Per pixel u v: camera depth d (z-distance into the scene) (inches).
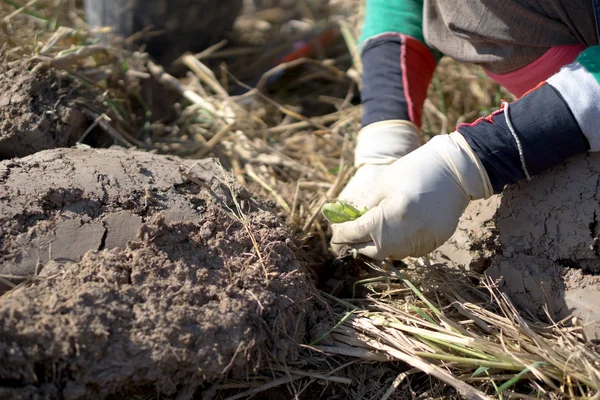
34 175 36.1
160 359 31.9
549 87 35.1
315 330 35.8
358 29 62.2
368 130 41.8
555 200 37.1
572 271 36.6
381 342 35.7
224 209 37.1
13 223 34.2
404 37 42.9
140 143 47.8
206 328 32.9
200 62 58.0
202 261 35.0
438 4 38.5
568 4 35.2
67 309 31.9
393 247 37.0
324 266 41.7
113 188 36.3
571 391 34.0
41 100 43.1
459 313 37.6
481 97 56.6
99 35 53.8
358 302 38.5
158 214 35.2
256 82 60.0
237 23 66.9
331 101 57.9
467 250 39.4
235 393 34.3
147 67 53.2
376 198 37.6
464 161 35.9
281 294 35.1
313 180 48.6
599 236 36.2
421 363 34.4
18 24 53.4
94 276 33.2
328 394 35.4
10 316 31.2
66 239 34.4
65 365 31.2
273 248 36.1
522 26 36.2
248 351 33.2
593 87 34.3
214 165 39.3
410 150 41.1
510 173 36.2
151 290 33.4
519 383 35.4
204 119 53.1
